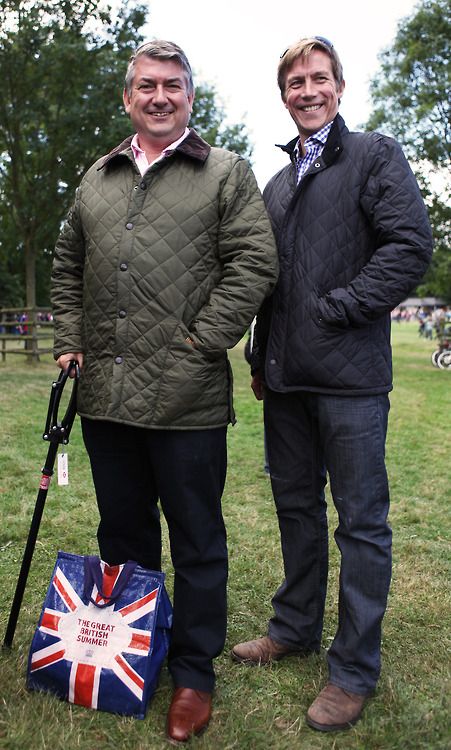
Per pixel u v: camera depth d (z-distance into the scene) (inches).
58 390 86.1
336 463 83.3
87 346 84.6
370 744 76.6
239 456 220.7
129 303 80.0
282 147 90.4
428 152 608.4
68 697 81.9
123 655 80.8
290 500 91.6
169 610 88.0
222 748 74.7
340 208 80.7
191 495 82.0
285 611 95.0
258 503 169.2
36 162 506.9
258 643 95.0
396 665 93.0
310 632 94.1
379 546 82.0
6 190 523.5
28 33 436.8
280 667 92.6
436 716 80.0
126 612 82.4
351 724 79.5
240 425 279.9
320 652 96.0
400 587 118.8
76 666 81.3
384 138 80.0
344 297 78.2
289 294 84.1
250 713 81.2
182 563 83.7
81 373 85.5
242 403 343.0
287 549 93.1
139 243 79.4
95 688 80.4
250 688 87.4
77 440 230.5
